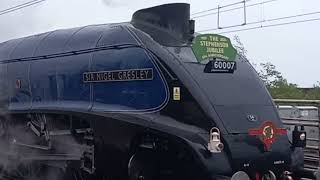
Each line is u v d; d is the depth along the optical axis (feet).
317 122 33.99
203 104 22.41
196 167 21.59
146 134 23.26
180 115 22.77
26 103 32.76
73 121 27.53
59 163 28.60
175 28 24.94
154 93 23.71
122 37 25.84
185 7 25.17
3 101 35.32
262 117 23.89
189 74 23.07
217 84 23.63
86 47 27.99
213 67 23.86
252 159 22.66
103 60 26.48
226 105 23.06
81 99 27.68
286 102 37.81
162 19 25.20
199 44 23.77
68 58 29.19
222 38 24.50
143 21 26.08
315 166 30.91
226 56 24.49
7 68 35.35
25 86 33.01
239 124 22.79
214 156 21.71
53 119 29.63
